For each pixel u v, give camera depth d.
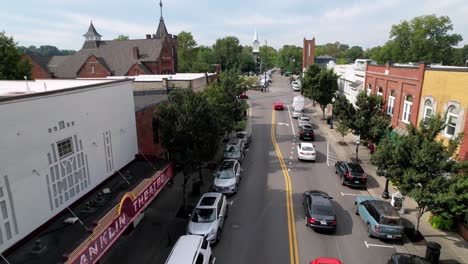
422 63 21.75
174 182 23.14
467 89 17.09
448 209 14.34
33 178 11.28
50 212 12.16
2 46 37.22
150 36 75.06
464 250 14.60
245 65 128.88
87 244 9.62
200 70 88.69
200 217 15.64
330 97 43.69
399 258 12.14
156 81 31.47
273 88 88.50
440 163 13.63
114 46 64.00
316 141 34.62
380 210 15.74
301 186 22.45
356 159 27.44
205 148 18.14
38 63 61.38
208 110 18.42
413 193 13.97
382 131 24.61
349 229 16.72
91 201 13.72
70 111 13.35
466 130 16.94
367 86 34.56
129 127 18.94
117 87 17.38
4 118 9.95
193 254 11.93
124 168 18.41
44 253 10.15
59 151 12.78
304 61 106.12
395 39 77.44
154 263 13.80
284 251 14.72
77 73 59.97
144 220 17.64
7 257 10.03
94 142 15.20
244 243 15.42
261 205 19.52
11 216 10.30
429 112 21.33
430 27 70.69
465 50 82.38
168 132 17.70
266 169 25.98
